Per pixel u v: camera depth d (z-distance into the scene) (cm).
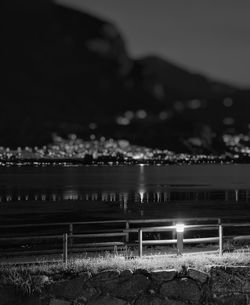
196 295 1944
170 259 2102
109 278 1953
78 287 1938
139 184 19825
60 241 3741
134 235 4225
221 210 8456
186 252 2275
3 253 2252
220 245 2233
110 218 7231
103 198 12656
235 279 1961
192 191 15125
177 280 1955
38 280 1945
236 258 2119
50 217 7456
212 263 2050
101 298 1933
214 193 14025
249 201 10788
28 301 1922
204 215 7488
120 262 2069
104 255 2286
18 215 7862
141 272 1964
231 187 17100
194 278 1959
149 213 8138
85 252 2406
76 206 9931
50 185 19425
